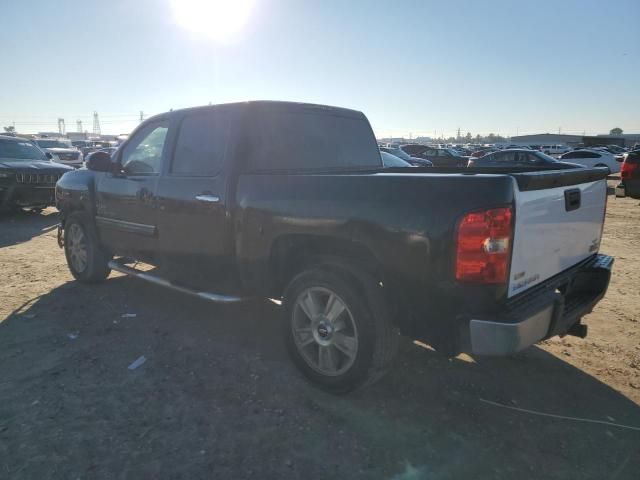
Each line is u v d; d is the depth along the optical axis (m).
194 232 4.11
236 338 4.32
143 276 4.72
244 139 3.85
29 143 12.39
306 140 4.32
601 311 5.07
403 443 2.85
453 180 2.70
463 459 2.71
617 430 3.00
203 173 4.05
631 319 4.84
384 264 2.93
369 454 2.74
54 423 3.00
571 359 3.96
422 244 2.73
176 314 4.89
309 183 3.33
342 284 3.13
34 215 11.90
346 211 3.06
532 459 2.72
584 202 3.43
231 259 3.90
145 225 4.64
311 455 2.73
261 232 3.60
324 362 3.35
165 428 2.97
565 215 3.16
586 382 3.59
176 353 4.00
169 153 4.40
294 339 3.50
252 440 2.86
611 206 15.31
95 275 5.68
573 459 2.72
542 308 2.74
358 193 3.05
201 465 2.64
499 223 2.55
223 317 4.82
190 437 2.88
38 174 10.80
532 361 3.93
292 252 3.68
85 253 5.71
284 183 3.47
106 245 5.42
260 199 3.59
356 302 3.07
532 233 2.80
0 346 4.10
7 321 4.66
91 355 3.95
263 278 3.72
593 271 3.55
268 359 3.91
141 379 3.56
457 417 3.12
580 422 3.09
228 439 2.87
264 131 3.98
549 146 56.38
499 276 2.58
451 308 2.72
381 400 3.31
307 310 3.42
